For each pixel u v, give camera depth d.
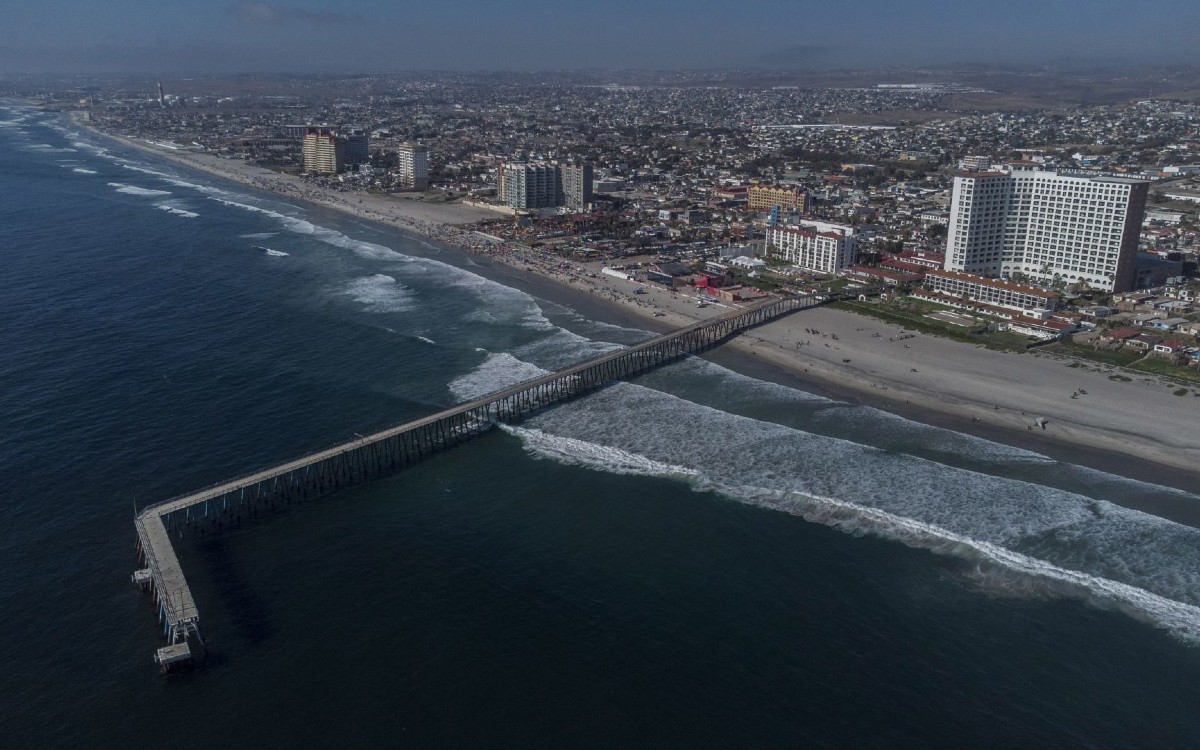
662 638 116.44
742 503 152.50
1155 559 134.88
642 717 102.81
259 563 133.25
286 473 153.12
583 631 117.81
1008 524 145.00
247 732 100.19
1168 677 109.94
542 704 104.62
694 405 197.00
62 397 191.88
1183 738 100.31
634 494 155.75
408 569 132.00
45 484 153.75
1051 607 123.50
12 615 119.19
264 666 110.62
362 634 116.94
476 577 130.12
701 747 98.44
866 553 136.62
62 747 97.56
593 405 196.62
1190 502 153.38
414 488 157.62
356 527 144.00
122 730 100.06
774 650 114.19
